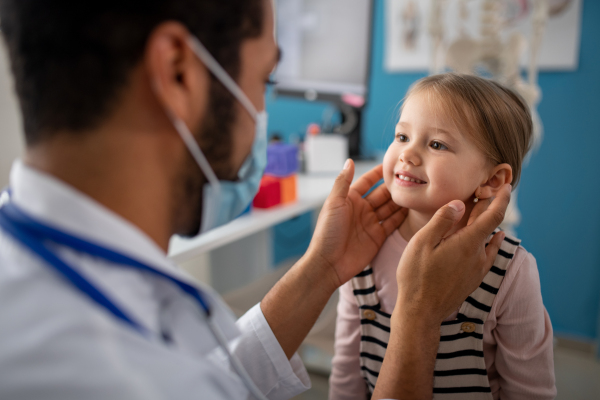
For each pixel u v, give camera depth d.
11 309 0.28
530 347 0.64
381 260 0.72
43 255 0.30
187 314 0.40
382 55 2.02
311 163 1.54
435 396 0.67
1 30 0.36
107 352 0.28
